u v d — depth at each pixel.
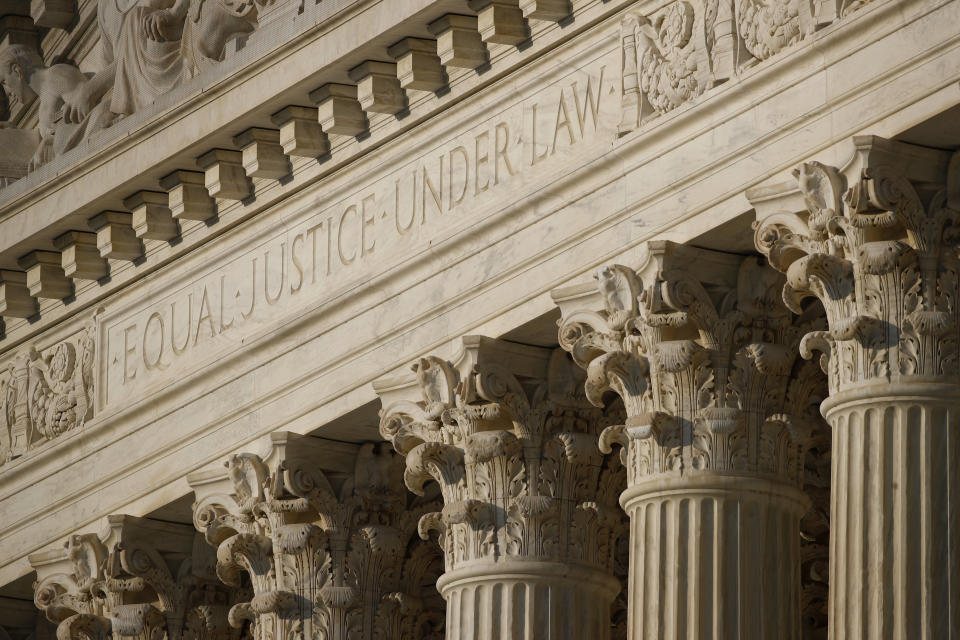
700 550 41.44
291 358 51.66
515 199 46.12
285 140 51.06
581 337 43.91
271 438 50.84
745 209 41.41
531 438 45.91
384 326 49.16
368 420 50.22
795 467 42.41
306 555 50.53
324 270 51.16
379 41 48.12
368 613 50.66
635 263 43.50
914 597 37.34
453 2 46.62
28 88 61.38
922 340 38.28
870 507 37.94
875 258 38.44
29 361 60.28
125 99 56.88
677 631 41.22
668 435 42.00
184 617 55.84
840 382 38.81
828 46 40.12
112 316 57.59
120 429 56.66
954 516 37.69
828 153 39.94
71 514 58.03
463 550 46.09
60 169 56.69
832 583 38.28
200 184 53.75
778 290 42.31
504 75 47.19
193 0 55.12
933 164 38.91
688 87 42.84
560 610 45.47
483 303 46.81
